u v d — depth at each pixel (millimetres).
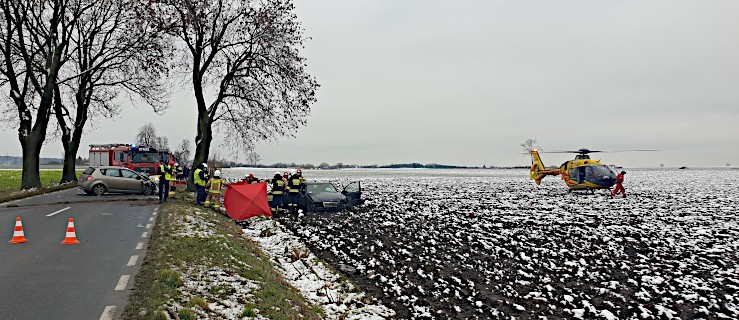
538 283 11008
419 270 11945
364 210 23969
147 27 27688
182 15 25703
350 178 74125
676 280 11102
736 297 9953
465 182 60375
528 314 9078
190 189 30141
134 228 14133
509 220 20500
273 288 8852
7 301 7000
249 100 27734
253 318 7000
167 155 44531
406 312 9125
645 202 29125
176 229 13648
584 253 13906
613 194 34031
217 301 7500
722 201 29625
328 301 9438
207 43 27562
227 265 9805
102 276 8414
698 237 16234
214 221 16469
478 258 13289
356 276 11539
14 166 123188
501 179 72312
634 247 14656
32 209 18922
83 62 32844
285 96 27391
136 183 26234
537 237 16297
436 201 29938
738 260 12953
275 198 23344
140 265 9281
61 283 7961
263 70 27062
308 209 22578
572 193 38000
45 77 29766
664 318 8867
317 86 28047
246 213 19859
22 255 10172
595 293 10297
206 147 28562
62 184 33000
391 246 14789
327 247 14586
